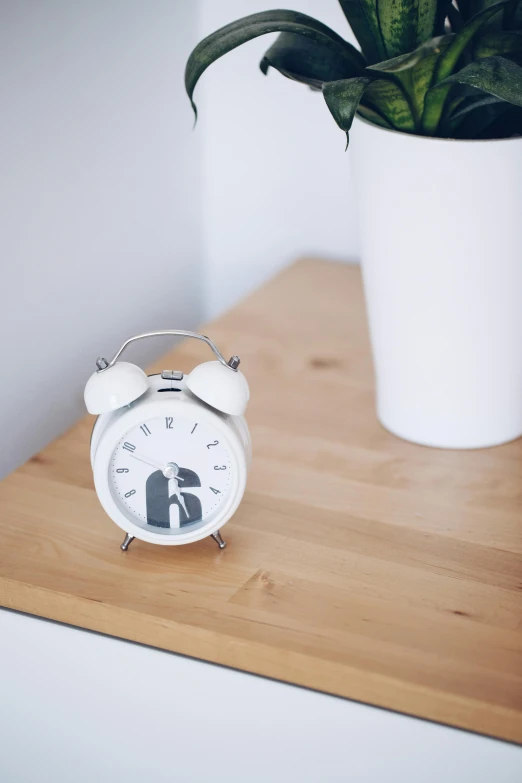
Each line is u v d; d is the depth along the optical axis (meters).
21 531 1.05
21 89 1.16
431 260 1.07
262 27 1.03
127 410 0.99
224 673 0.98
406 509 1.07
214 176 1.46
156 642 0.98
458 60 1.04
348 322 1.33
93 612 0.99
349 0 1.05
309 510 1.07
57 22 1.19
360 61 1.06
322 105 1.38
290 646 0.95
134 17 1.29
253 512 1.07
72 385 1.31
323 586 1.00
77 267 1.28
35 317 1.24
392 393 1.14
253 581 1.01
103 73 1.26
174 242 1.44
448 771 0.95
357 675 0.94
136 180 1.35
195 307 1.52
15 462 1.25
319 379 1.24
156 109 1.35
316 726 0.97
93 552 1.03
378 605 0.99
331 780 0.98
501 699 0.92
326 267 1.45
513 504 1.08
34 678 1.03
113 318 1.36
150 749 1.02
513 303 1.08
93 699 1.02
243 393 0.99
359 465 1.12
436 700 0.93
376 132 1.05
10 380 1.22
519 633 0.96
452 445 1.14
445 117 1.06
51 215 1.23
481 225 1.05
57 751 1.05
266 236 1.47
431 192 1.04
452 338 1.09
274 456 1.13
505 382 1.12
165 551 1.03
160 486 1.01
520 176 1.04
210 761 1.01
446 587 1.00
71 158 1.24
